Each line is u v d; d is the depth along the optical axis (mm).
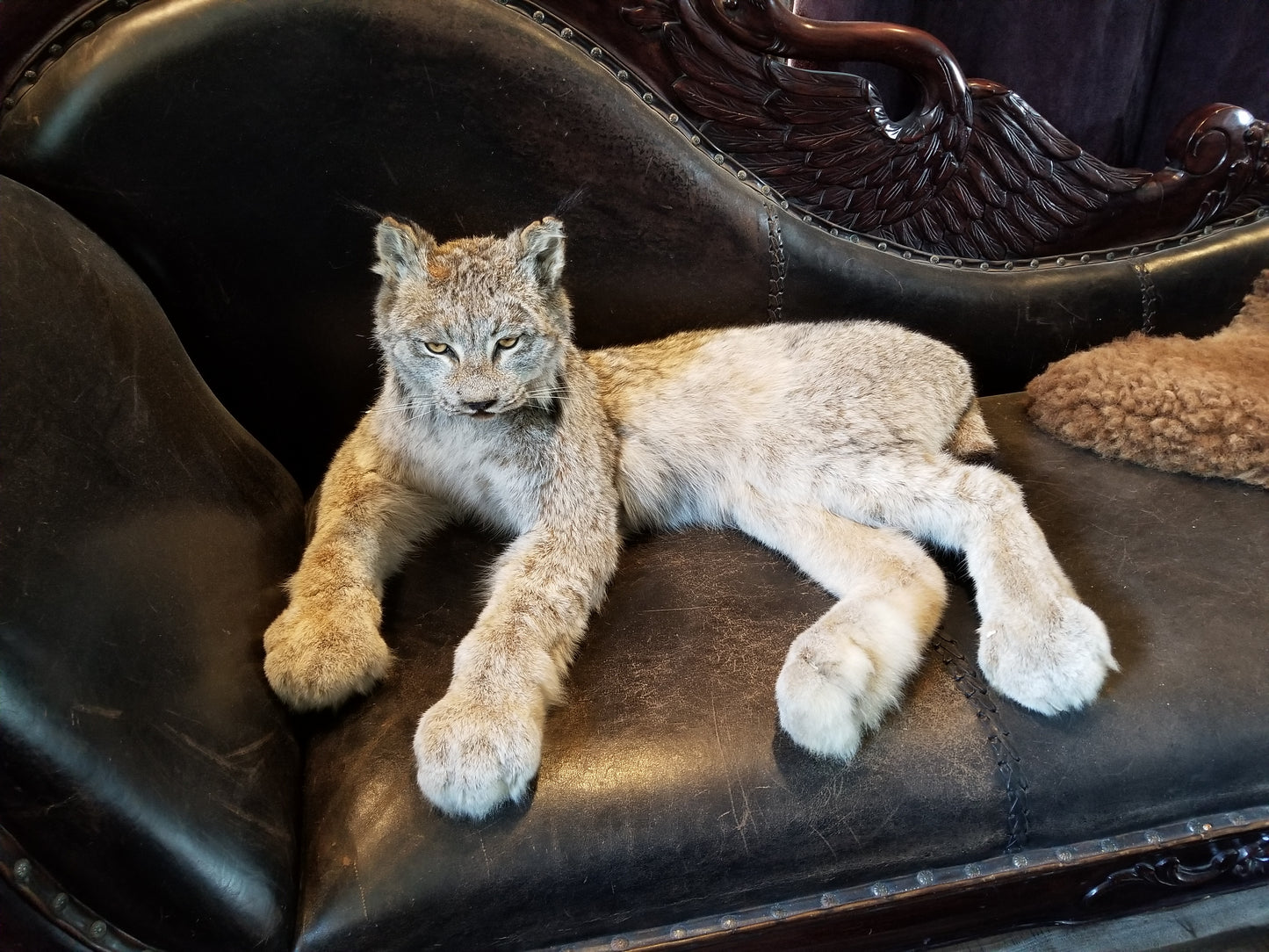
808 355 1639
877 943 1163
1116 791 1130
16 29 1315
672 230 1756
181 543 1117
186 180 1455
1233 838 1171
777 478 1568
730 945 1084
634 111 1654
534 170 1649
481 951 1014
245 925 924
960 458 1625
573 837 1032
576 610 1310
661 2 1604
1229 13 2064
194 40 1395
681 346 1728
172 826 887
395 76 1513
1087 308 2010
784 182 1799
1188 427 1559
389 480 1524
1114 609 1293
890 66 1864
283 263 1572
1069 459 1675
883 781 1099
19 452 916
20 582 847
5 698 788
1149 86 2217
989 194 1896
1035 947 1426
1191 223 1996
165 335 1331
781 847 1066
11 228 1074
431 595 1416
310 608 1232
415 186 1604
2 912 812
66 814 822
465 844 1019
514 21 1555
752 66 1685
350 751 1120
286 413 1697
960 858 1118
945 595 1334
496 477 1468
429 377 1375
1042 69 2051
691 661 1243
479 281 1349
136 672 933
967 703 1178
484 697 1113
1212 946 1418
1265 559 1355
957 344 1994
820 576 1421
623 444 1628
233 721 1036
